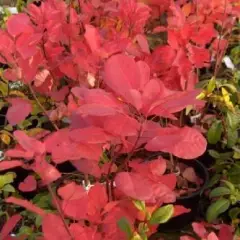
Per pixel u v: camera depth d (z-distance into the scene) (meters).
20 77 0.60
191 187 0.74
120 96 0.41
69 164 0.75
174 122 0.77
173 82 0.67
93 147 0.43
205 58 0.67
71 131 0.40
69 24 0.67
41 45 0.63
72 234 0.44
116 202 0.46
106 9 0.72
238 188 0.68
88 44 0.59
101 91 0.41
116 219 0.46
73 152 0.42
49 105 0.74
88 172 0.47
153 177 0.47
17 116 0.52
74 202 0.44
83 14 0.75
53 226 0.43
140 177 0.42
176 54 0.65
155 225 0.52
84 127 0.41
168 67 0.66
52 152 0.42
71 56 0.63
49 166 0.41
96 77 0.58
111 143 0.44
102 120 0.40
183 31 0.67
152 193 0.40
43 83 0.68
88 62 0.57
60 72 0.67
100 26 0.76
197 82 0.77
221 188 0.65
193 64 0.68
